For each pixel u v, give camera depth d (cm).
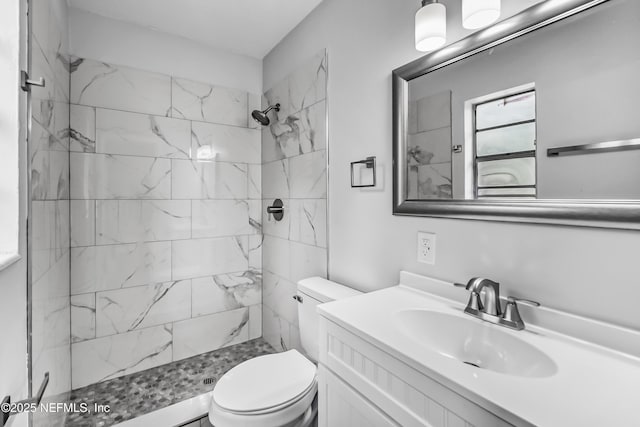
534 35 88
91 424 157
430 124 118
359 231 154
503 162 96
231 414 115
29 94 89
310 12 189
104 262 190
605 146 75
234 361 216
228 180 235
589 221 78
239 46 230
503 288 98
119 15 190
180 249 216
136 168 200
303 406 123
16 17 80
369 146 147
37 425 102
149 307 205
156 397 177
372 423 85
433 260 119
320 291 152
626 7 72
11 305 75
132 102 199
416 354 74
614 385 63
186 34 213
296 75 201
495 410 57
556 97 84
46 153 120
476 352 92
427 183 119
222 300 234
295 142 204
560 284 86
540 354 77
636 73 71
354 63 155
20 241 83
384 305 108
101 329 190
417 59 121
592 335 79
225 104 233
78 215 182
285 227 217
